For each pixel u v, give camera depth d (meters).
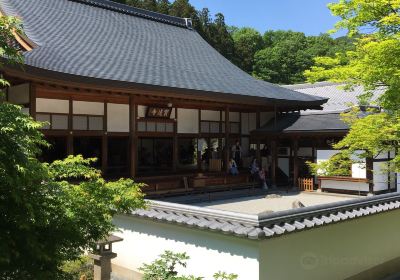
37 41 11.25
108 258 6.41
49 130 10.87
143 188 12.28
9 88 10.55
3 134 3.21
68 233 3.70
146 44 15.91
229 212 6.17
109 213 4.23
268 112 17.58
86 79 9.63
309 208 6.59
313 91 25.34
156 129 13.75
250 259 6.02
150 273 4.74
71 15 15.01
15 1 13.57
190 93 11.92
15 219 3.29
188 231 7.02
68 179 9.92
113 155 13.03
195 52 17.81
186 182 13.52
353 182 13.93
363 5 6.71
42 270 3.48
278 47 45.53
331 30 7.57
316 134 14.38
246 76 17.33
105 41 14.16
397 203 8.72
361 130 7.80
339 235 7.46
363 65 6.87
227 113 15.00
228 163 15.00
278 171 17.19
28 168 3.28
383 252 8.69
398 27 7.00
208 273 6.60
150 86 10.97
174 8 37.38
